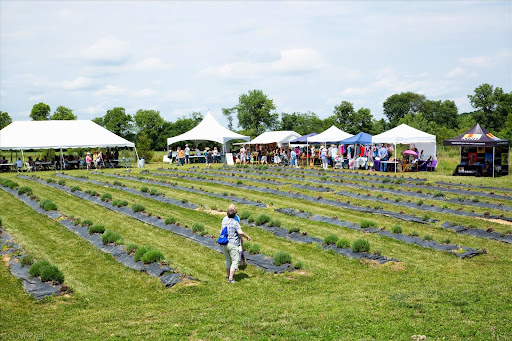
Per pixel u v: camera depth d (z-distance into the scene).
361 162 34.44
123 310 8.57
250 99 85.19
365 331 6.91
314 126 82.31
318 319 7.55
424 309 7.86
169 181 28.00
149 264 11.09
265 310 8.22
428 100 108.56
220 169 36.44
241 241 10.98
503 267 10.99
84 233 14.37
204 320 7.77
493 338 6.48
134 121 85.38
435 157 35.00
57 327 7.64
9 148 36.47
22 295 9.29
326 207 19.11
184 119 86.25
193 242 13.72
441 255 12.05
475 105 83.12
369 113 79.56
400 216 16.34
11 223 16.20
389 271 10.86
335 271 10.97
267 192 23.50
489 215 15.94
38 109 72.75
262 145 47.59
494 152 27.00
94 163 39.50
